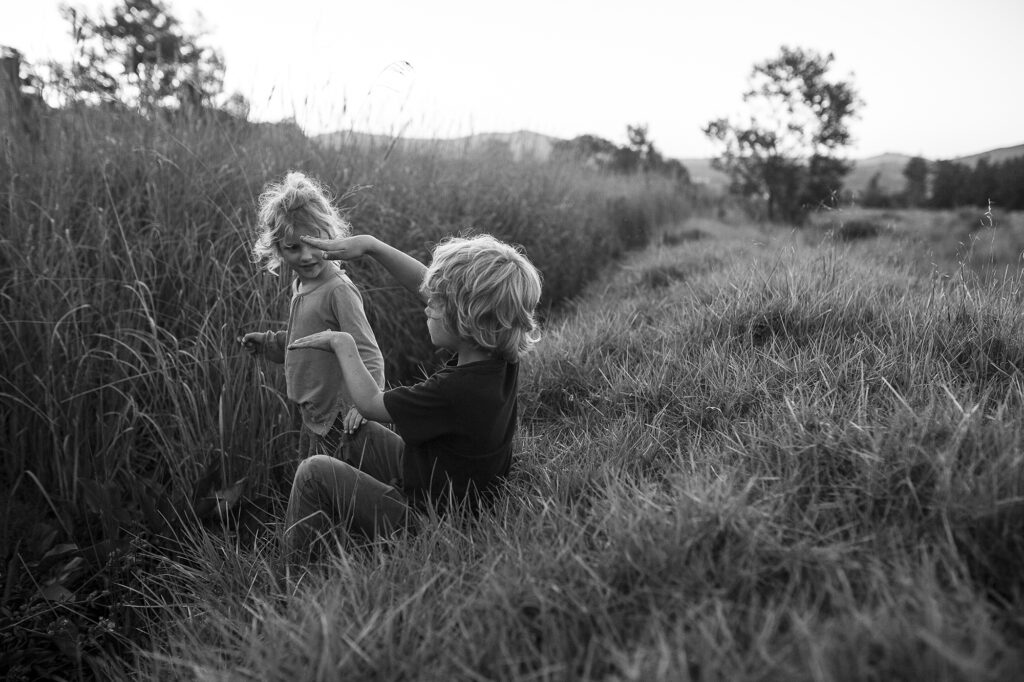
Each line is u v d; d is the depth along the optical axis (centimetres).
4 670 213
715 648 116
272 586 193
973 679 100
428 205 543
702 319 337
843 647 112
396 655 137
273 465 296
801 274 364
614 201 1047
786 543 152
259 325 320
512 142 888
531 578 149
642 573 144
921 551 139
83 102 414
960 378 228
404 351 433
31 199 337
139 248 335
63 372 282
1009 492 145
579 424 283
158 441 304
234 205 390
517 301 197
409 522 212
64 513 265
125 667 218
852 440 181
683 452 229
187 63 492
